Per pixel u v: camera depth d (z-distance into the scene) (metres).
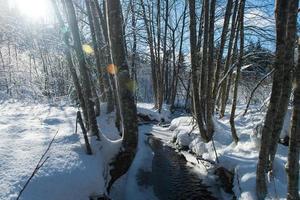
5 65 19.42
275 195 5.93
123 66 7.45
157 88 22.14
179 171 9.74
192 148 11.19
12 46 22.30
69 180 5.89
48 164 6.03
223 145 9.80
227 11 11.07
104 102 14.60
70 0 7.58
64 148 6.85
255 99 18.48
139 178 8.92
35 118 10.14
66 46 7.78
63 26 7.79
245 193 6.42
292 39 5.26
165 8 24.47
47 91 18.83
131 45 23.72
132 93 7.56
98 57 13.62
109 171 7.32
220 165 8.45
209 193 8.07
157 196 7.89
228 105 20.03
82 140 7.45
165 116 21.09
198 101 10.34
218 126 10.82
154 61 22.69
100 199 6.21
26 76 19.39
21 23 20.69
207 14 10.19
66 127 8.84
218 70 11.38
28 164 5.86
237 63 10.61
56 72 20.62
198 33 17.20
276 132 5.98
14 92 18.20
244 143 8.93
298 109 4.63
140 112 19.08
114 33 7.38
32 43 21.03
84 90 7.67
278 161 7.00
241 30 10.41
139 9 22.91
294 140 4.71
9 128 7.82
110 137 10.59
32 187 5.31
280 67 5.50
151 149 12.52
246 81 18.61
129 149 7.59
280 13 5.35
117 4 7.36
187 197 7.86
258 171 6.00
